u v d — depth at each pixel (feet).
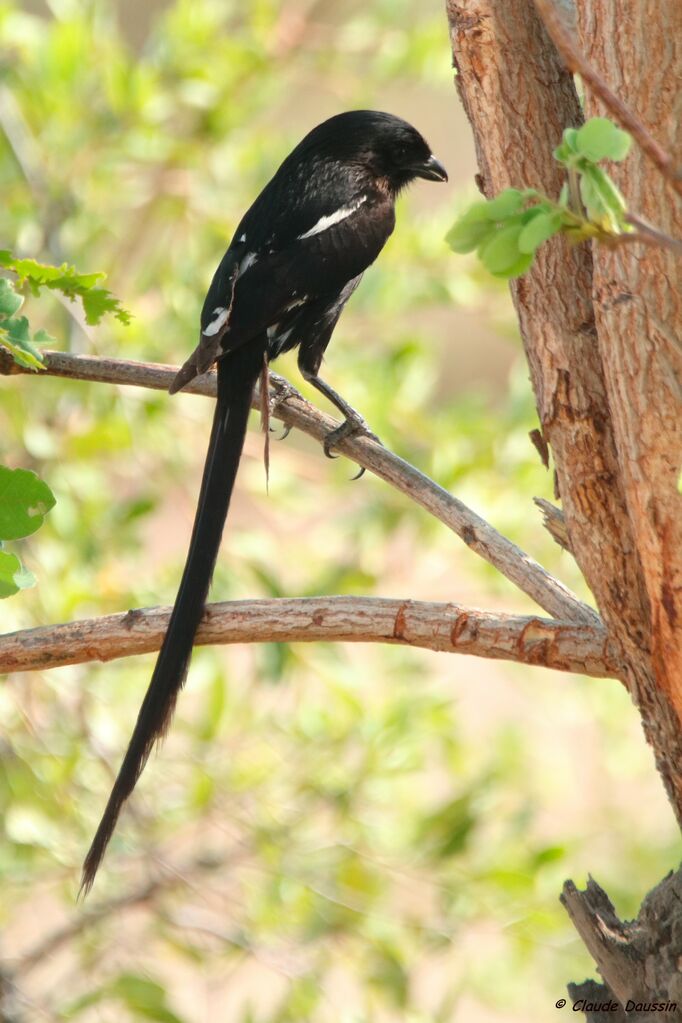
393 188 31.53
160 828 34.01
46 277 19.02
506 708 60.03
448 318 90.12
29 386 36.94
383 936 32.17
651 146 10.17
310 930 32.35
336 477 37.37
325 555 37.73
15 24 38.06
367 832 33.24
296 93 47.60
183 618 18.72
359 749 34.45
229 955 32.53
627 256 14.19
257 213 29.30
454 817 32.91
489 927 31.89
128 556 36.27
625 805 45.62
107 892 33.60
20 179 39.52
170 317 37.86
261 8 39.99
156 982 30.96
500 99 16.26
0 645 18.70
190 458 38.81
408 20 41.16
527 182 16.16
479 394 38.96
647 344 14.17
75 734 34.63
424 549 36.86
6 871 32.65
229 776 33.86
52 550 34.30
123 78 37.58
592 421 15.70
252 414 37.83
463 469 35.83
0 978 31.32
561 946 32.04
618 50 14.16
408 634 17.11
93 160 39.14
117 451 36.70
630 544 15.57
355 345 39.22
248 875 34.30
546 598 18.29
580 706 38.42
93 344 35.22
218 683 33.06
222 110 39.50
